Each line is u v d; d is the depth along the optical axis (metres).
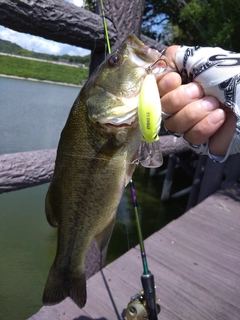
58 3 0.40
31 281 0.78
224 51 0.23
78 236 0.28
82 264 0.29
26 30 0.39
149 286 0.38
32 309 0.70
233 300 0.48
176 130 0.24
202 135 0.23
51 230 0.97
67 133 0.26
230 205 0.81
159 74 0.24
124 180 0.27
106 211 0.27
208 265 0.55
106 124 0.25
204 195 1.03
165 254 0.58
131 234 1.11
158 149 0.26
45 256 0.87
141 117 0.21
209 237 0.64
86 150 0.26
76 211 0.27
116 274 0.52
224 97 0.22
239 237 0.65
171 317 0.44
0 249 0.87
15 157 0.41
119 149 0.26
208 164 1.01
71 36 0.44
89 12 0.45
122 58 0.26
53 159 0.44
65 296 0.30
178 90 0.23
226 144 0.25
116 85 0.25
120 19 0.49
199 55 0.23
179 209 1.40
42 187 1.16
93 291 0.48
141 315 0.36
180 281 0.51
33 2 0.37
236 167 1.00
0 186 0.39
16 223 0.96
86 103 0.26
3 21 0.36
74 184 0.26
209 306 0.46
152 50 0.26
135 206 0.42
